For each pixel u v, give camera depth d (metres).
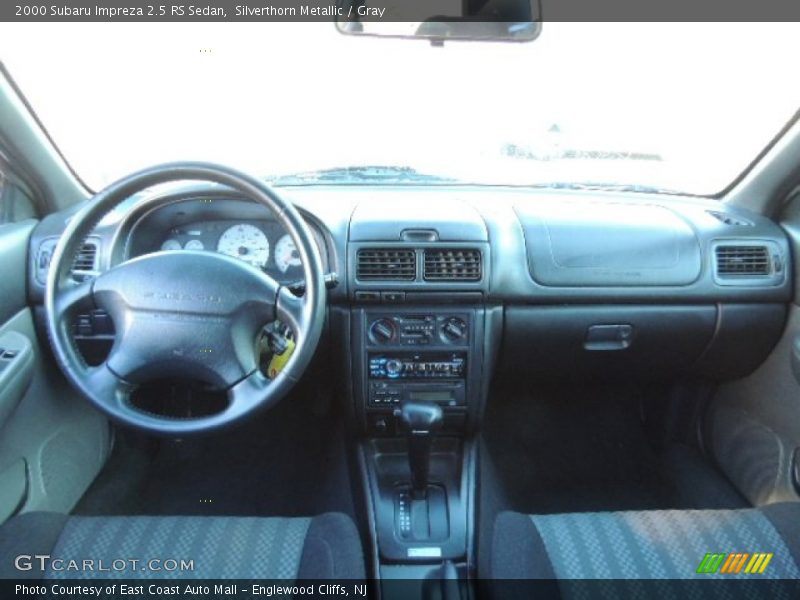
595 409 2.90
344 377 2.18
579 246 2.20
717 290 2.24
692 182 2.55
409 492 2.17
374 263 2.08
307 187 2.48
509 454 2.78
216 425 1.56
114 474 2.52
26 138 2.01
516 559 1.58
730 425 2.53
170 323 1.56
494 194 2.49
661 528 1.63
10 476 1.91
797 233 2.24
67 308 1.60
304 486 2.54
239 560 1.53
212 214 2.09
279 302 1.57
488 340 2.16
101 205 1.60
